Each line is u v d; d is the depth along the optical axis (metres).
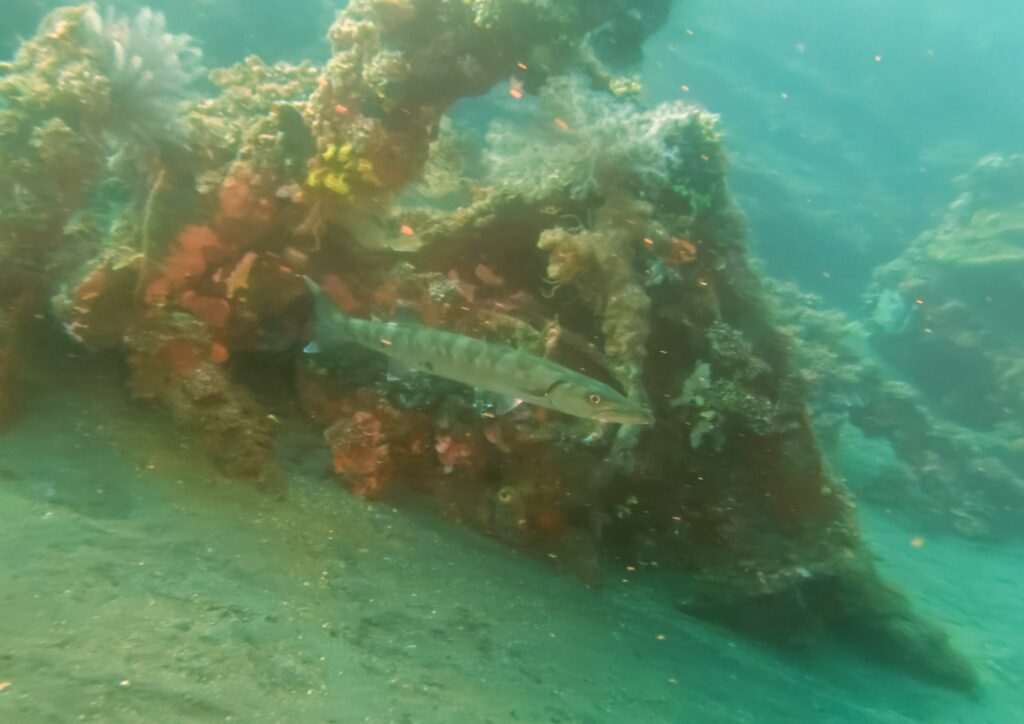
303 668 3.39
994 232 21.28
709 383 6.80
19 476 4.09
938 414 19.86
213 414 5.10
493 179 7.76
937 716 6.86
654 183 6.60
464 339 4.25
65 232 5.57
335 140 6.09
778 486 7.29
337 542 4.81
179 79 5.93
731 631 6.93
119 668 2.86
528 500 5.97
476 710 3.65
